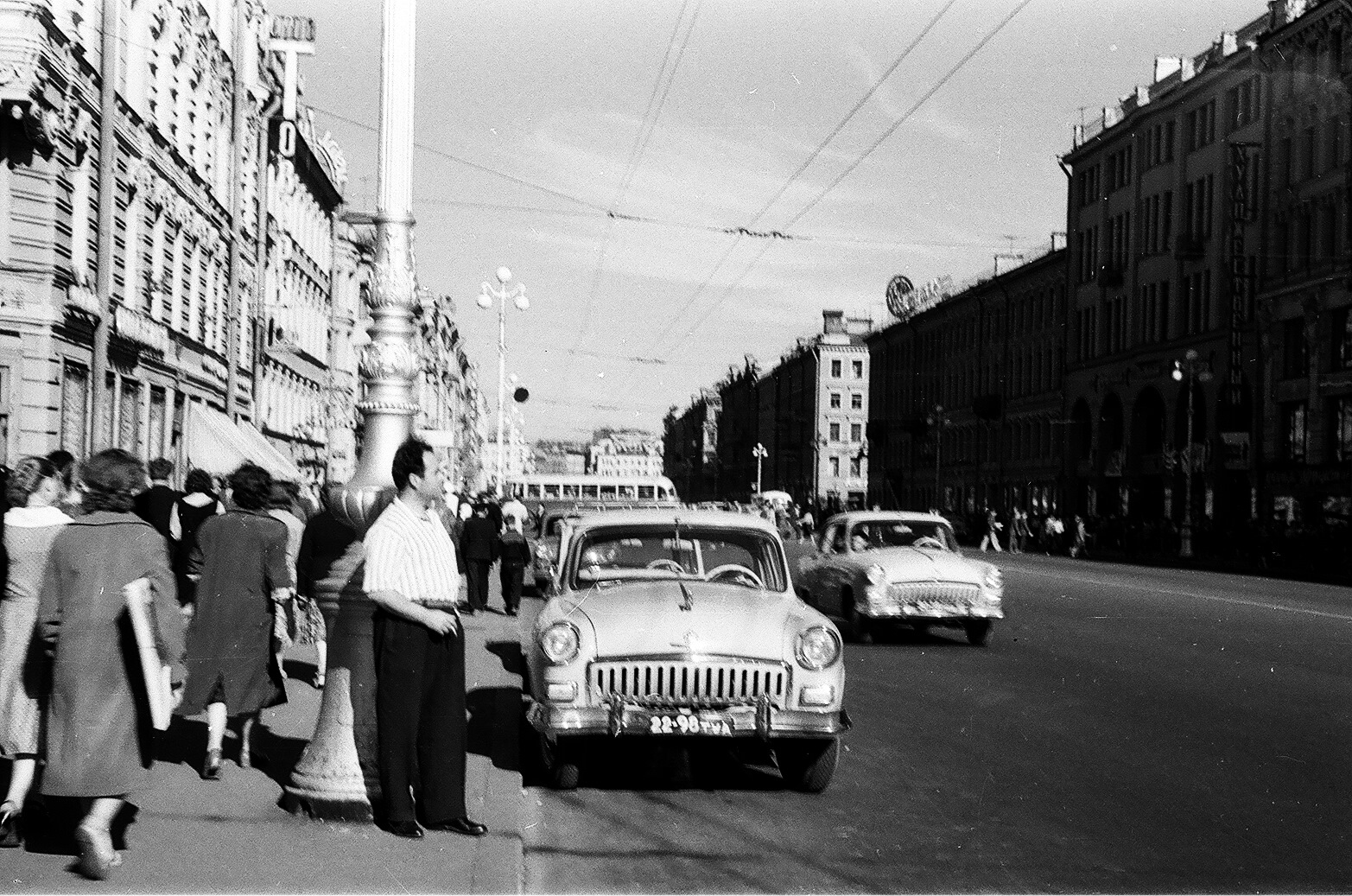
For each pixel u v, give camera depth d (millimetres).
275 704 8859
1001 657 16734
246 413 40469
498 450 45938
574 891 6562
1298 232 49094
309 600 12742
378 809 7336
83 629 6082
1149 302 61500
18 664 7051
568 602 9430
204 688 8484
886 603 17594
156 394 30656
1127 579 33625
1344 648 17422
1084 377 67500
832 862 7164
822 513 78625
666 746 10633
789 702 8688
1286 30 49531
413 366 8336
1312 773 9562
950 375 90625
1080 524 54219
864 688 13969
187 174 32594
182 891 5895
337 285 62188
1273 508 49219
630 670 8641
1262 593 28844
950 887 6688
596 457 187500
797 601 9820
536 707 8758
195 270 34375
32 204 21969
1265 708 12531
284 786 8156
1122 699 13094
